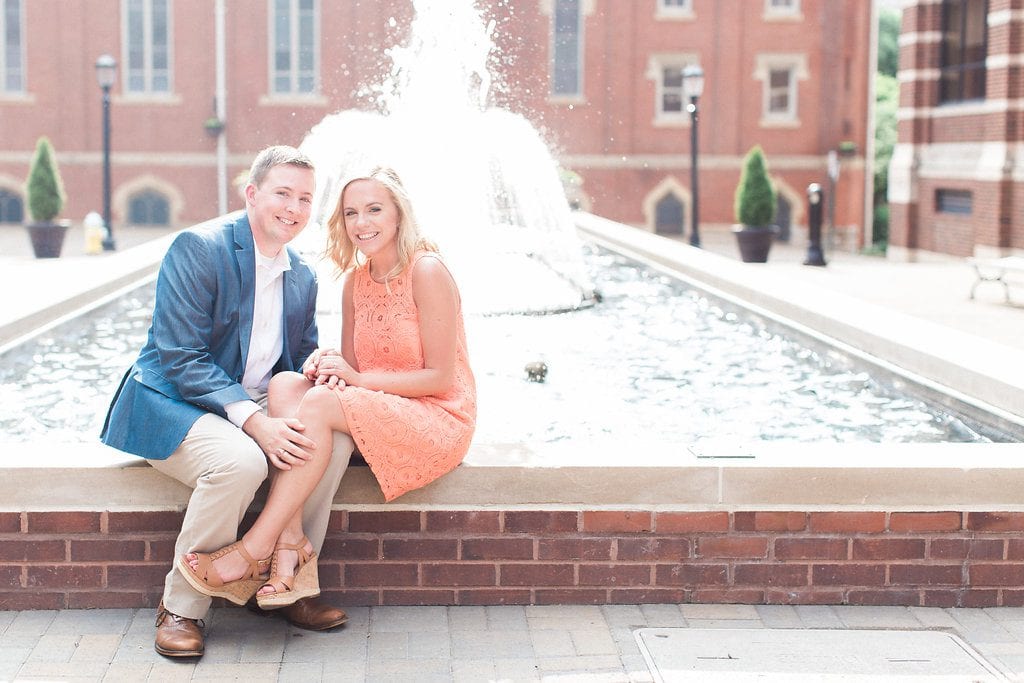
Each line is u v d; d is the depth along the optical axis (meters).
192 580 3.39
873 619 3.78
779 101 30.42
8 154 28.94
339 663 3.40
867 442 5.46
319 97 29.64
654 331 8.46
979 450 4.04
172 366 3.57
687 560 3.87
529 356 7.39
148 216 29.56
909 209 21.36
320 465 3.49
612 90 30.17
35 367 7.01
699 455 3.95
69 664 3.37
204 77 29.25
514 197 11.25
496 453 3.97
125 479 3.75
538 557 3.86
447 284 3.74
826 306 8.39
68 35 28.91
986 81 18.81
